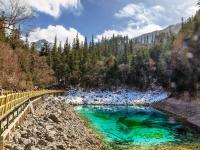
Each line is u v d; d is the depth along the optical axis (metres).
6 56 59.06
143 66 111.19
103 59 133.00
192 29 55.31
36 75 87.00
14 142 14.45
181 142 27.80
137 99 89.44
